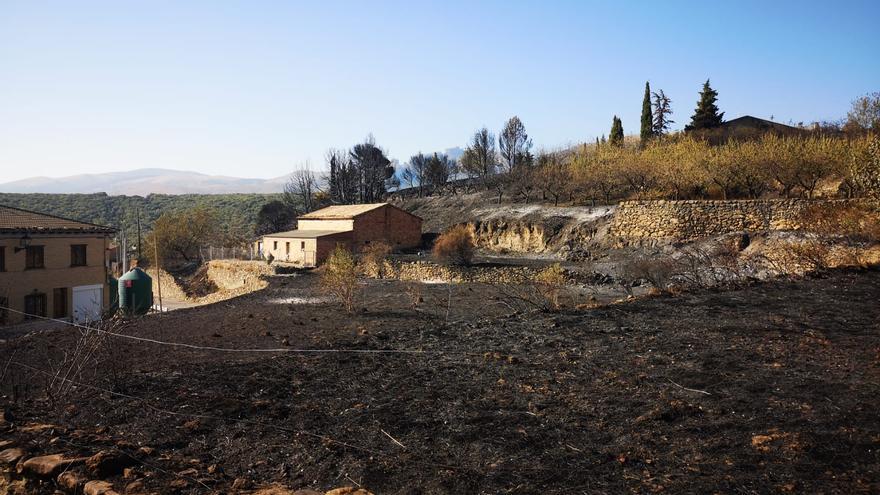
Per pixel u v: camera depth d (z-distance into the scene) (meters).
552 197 49.16
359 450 5.87
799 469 4.67
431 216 57.38
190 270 55.00
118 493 4.52
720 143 49.16
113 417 7.29
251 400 7.89
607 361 8.80
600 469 5.05
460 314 19.73
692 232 31.80
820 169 29.19
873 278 13.48
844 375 7.01
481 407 7.09
